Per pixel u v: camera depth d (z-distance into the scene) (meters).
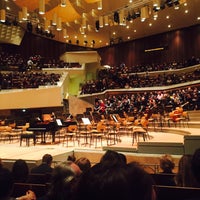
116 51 32.00
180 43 26.84
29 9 18.50
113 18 19.39
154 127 13.16
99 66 30.83
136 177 0.81
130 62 30.72
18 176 3.33
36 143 11.88
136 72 26.30
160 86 20.84
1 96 19.39
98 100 19.67
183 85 19.03
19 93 19.77
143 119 10.67
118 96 20.86
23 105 19.75
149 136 10.52
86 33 27.45
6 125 15.24
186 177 2.26
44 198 2.34
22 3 17.42
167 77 21.44
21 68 23.92
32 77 21.56
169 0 15.70
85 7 18.48
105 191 0.79
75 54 30.38
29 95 19.94
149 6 17.86
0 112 19.61
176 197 2.14
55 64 27.12
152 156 7.14
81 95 24.53
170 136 10.30
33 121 11.44
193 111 13.70
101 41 30.73
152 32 27.67
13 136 14.02
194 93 15.48
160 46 28.03
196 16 22.80
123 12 17.14
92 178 0.82
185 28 26.52
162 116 13.38
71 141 12.06
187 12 21.64
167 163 3.79
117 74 25.08
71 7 18.47
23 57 28.06
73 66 27.52
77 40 30.23
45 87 20.31
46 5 17.92
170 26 25.83
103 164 0.87
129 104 16.98
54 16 16.72
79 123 12.12
